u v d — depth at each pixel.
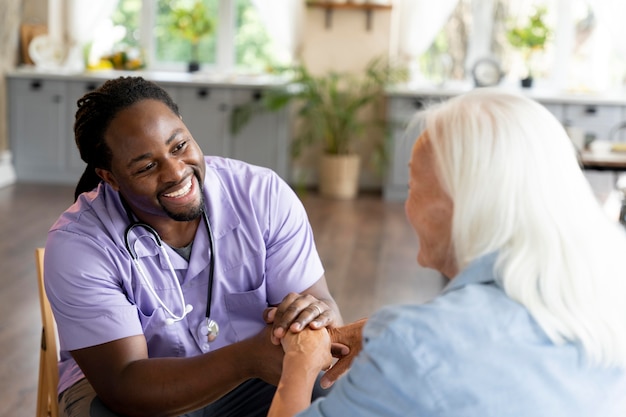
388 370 1.07
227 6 7.47
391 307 1.14
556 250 1.11
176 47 7.60
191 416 1.74
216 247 1.74
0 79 6.82
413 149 1.28
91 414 1.61
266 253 1.82
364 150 7.33
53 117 6.98
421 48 7.15
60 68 7.31
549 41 7.30
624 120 6.66
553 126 1.16
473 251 1.16
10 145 7.04
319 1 7.03
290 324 1.47
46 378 1.92
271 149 7.01
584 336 1.09
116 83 1.60
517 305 1.11
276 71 6.80
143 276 1.68
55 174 7.06
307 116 6.82
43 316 1.86
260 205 1.80
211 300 1.74
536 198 1.13
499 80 7.03
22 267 4.52
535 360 1.08
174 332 1.72
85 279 1.63
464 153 1.16
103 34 7.57
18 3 7.11
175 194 1.58
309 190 7.16
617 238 1.16
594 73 7.31
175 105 1.64
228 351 1.54
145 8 7.50
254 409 1.81
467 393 1.05
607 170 4.25
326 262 4.88
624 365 1.12
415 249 5.27
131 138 1.54
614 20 6.98
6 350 3.35
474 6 7.26
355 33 7.16
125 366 1.60
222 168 1.83
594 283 1.11
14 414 2.81
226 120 6.96
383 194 7.05
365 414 1.09
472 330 1.08
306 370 1.40
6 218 5.66
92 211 1.70
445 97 6.73
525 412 1.06
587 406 1.09
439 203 1.23
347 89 7.20
